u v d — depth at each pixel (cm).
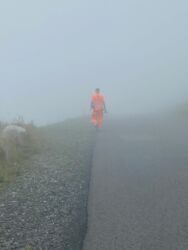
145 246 834
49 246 842
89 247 843
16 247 844
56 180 1263
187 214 970
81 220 964
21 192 1165
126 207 1034
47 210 1022
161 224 926
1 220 977
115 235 887
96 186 1210
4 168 1366
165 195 1104
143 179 1258
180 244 834
